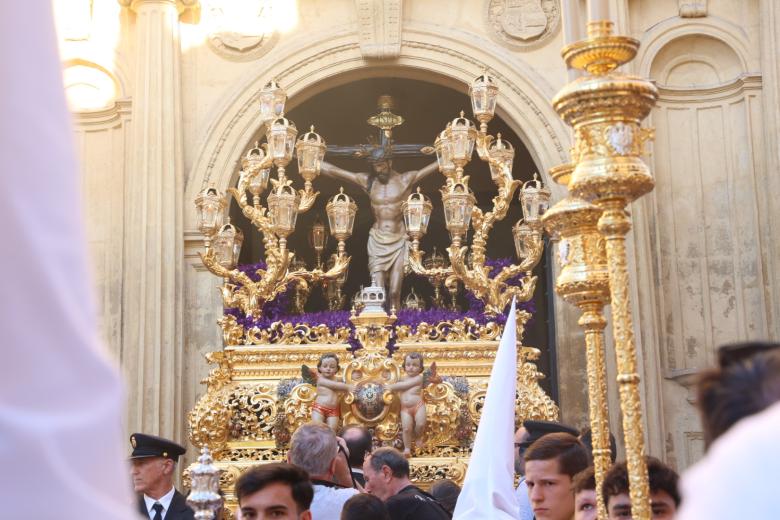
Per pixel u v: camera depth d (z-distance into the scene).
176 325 19.64
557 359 19.95
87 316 1.44
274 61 21.34
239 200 15.43
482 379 14.83
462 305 27.06
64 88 1.51
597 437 5.72
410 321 15.38
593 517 5.62
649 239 20.19
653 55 20.94
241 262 26.45
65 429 1.38
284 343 15.22
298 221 28.17
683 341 20.11
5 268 1.40
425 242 28.67
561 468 6.05
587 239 5.91
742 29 20.94
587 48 4.96
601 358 5.85
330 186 27.73
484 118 14.45
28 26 1.46
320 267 20.42
